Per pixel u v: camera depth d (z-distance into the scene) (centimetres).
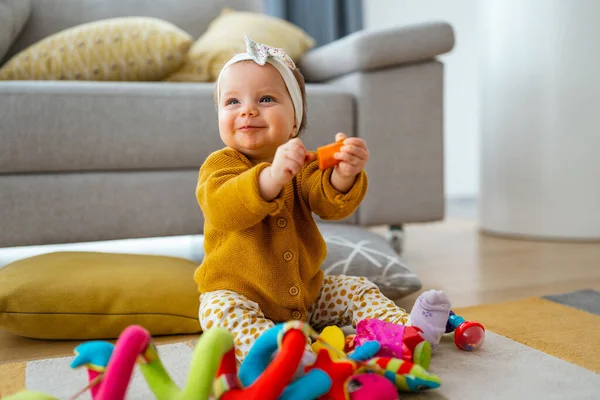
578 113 193
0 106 134
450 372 81
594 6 187
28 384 79
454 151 353
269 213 78
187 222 150
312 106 159
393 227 175
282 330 64
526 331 101
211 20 215
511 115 204
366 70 164
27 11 192
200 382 61
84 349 65
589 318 109
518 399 72
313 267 93
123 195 144
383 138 166
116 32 167
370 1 326
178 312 104
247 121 87
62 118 138
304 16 296
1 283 104
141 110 144
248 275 87
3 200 136
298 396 63
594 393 74
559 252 179
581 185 196
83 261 117
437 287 138
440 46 165
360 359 75
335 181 85
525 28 196
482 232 220
